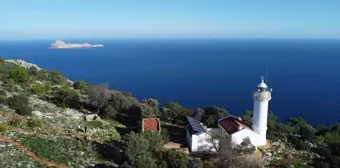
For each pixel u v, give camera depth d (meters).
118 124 59.69
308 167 47.84
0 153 33.06
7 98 51.12
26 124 43.47
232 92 183.62
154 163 37.25
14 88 63.28
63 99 62.91
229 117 57.59
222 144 44.06
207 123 62.19
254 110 53.28
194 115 64.25
